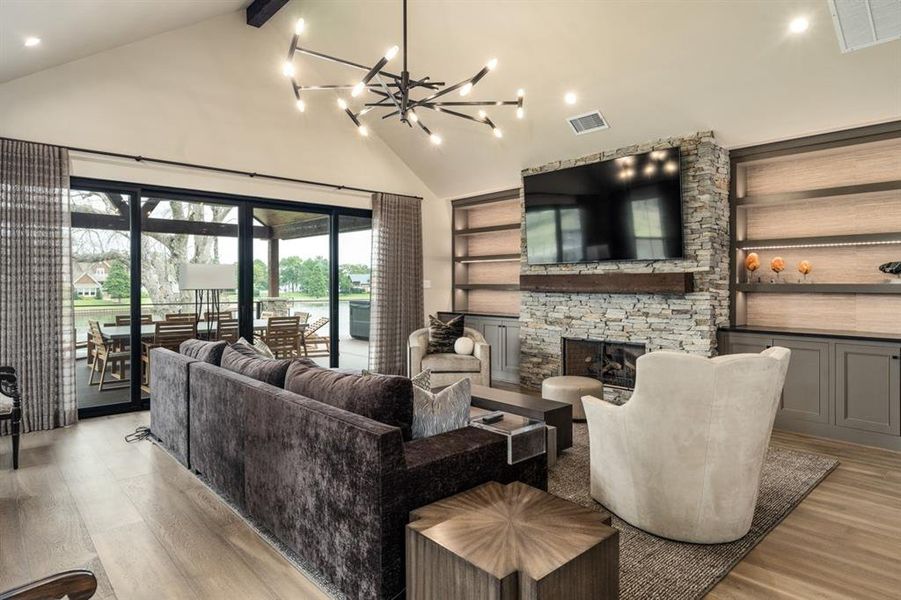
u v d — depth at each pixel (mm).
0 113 4168
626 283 5125
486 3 4410
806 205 4688
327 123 6305
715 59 4070
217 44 5391
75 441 4043
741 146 4785
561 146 5656
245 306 5758
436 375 5641
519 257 6766
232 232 5691
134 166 4883
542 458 2484
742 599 2039
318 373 2533
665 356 2338
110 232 4891
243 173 5582
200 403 3232
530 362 6281
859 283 4285
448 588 1552
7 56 3643
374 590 1872
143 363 5133
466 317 7258
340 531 2027
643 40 4164
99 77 4652
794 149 4508
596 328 5566
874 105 3885
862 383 3990
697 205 4738
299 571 2234
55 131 4422
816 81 3904
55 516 2746
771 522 2678
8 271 4172
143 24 4379
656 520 2506
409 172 7176
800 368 4305
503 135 5867
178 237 5320
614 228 5277
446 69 5211
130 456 3703
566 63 4660
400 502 1879
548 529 1650
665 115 4738
